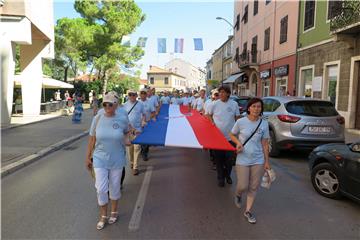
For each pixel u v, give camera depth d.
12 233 4.51
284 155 10.19
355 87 15.40
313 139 8.95
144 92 8.67
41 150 10.32
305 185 6.91
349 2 14.73
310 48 19.62
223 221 4.94
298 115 9.11
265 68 28.27
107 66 41.41
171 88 94.94
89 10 40.56
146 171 7.96
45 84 27.73
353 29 14.38
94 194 6.18
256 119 4.95
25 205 5.59
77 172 7.92
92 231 4.58
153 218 5.04
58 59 49.59
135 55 42.59
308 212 5.36
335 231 4.65
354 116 15.54
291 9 22.58
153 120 8.80
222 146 5.65
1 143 11.71
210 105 6.98
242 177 4.93
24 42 16.95
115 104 4.64
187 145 5.66
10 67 16.84
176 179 7.22
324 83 17.88
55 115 24.34
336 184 5.95
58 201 5.79
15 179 7.29
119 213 5.23
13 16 16.50
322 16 18.17
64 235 4.45
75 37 39.72
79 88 46.97
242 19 36.69
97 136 4.69
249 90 33.59
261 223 4.89
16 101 24.89
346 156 5.65
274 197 6.09
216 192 6.31
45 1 21.83
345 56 16.02
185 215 5.16
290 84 22.62
